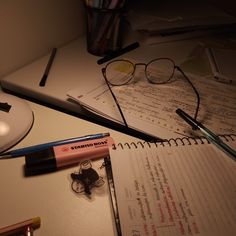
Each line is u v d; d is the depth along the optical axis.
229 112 0.38
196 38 0.60
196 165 0.30
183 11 0.62
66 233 0.25
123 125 0.36
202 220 0.25
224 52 0.53
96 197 0.28
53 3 0.50
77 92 0.41
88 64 0.49
